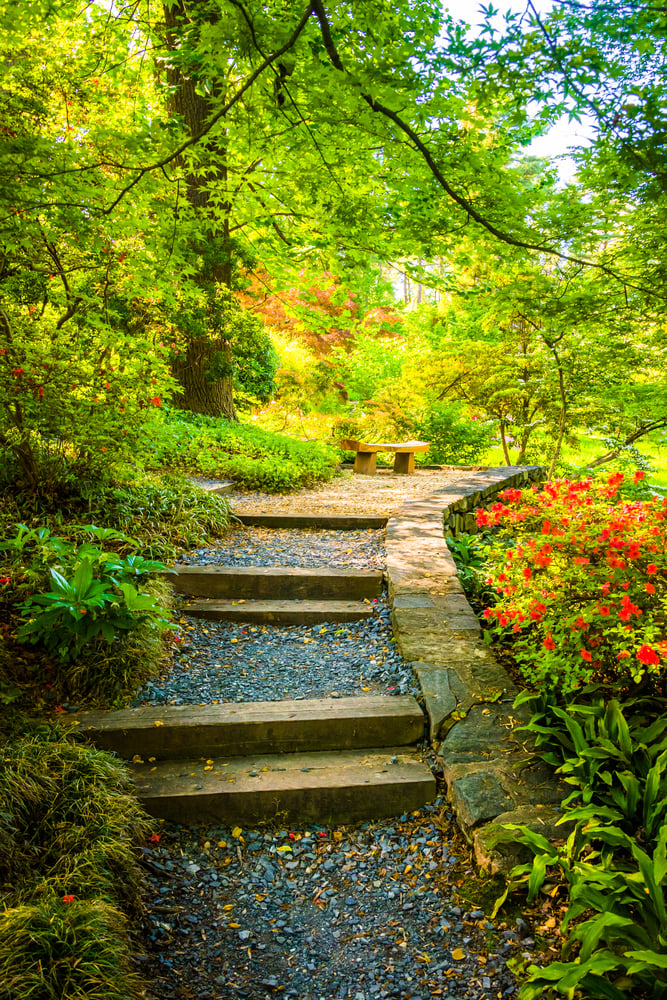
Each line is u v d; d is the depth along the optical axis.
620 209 3.45
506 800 2.51
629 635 2.57
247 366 11.36
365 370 14.30
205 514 5.34
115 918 1.97
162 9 5.83
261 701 3.20
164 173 3.31
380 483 8.38
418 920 2.22
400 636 3.62
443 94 2.52
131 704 3.14
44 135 3.95
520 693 3.11
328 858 2.54
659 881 1.87
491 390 10.38
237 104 3.06
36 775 2.35
